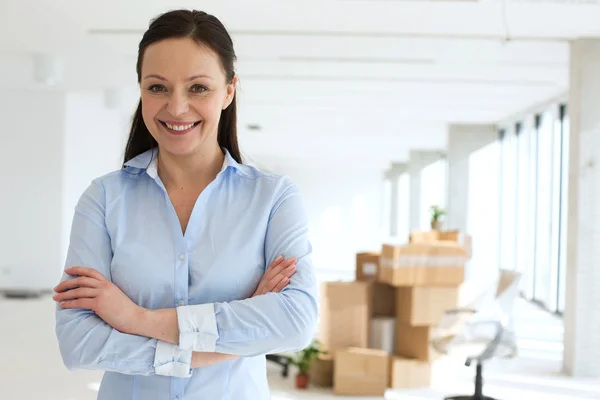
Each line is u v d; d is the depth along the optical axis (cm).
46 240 1028
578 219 608
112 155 1308
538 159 1085
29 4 536
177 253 128
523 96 957
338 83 889
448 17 552
